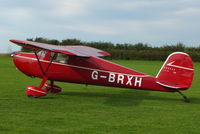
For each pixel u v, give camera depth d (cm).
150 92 1620
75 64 1324
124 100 1305
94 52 1409
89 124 838
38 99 1250
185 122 895
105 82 1320
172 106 1176
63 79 1349
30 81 2041
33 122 840
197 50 6144
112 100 1295
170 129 810
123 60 6022
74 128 790
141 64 4525
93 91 1611
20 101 1184
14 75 2409
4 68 3070
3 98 1251
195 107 1161
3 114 934
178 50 6244
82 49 1430
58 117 911
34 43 1162
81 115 952
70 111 1011
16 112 967
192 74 1237
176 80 1259
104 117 932
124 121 886
